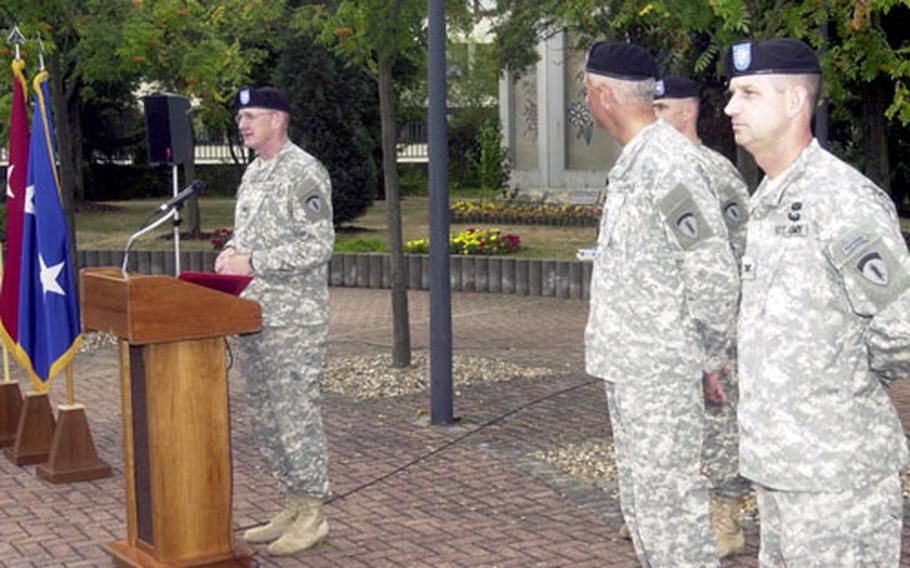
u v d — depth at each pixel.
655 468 4.46
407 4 10.10
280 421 5.89
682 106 5.69
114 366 11.53
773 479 3.69
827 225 3.62
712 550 4.50
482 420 8.73
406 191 30.62
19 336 8.00
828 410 3.65
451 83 32.09
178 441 5.39
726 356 4.57
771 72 3.74
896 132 18.64
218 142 32.75
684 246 4.39
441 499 6.84
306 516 6.02
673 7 8.27
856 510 3.65
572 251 17.58
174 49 12.66
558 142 24.39
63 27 12.22
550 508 6.62
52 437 8.08
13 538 6.44
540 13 13.20
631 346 4.48
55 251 7.76
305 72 20.95
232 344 12.23
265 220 5.84
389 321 13.87
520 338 12.39
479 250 17.22
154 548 5.46
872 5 7.85
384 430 8.52
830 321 3.65
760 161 3.84
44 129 7.91
